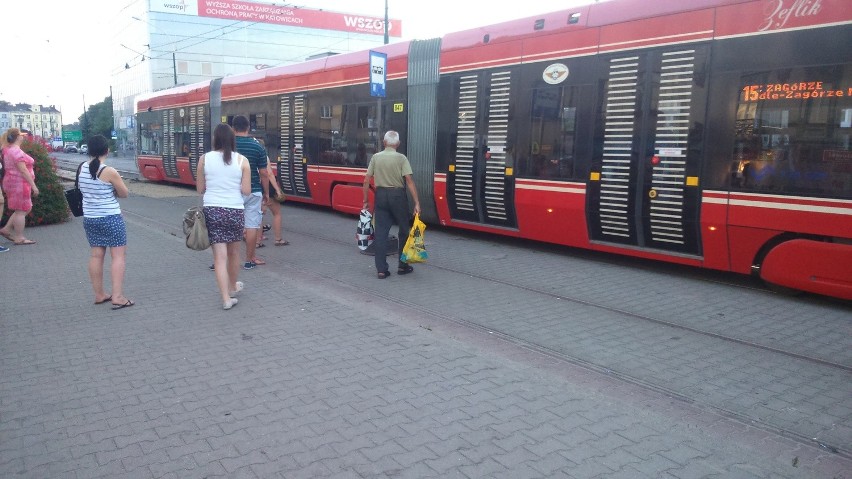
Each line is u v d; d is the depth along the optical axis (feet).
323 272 26.66
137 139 81.51
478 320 19.95
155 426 12.51
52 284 23.91
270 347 17.15
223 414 13.06
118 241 20.71
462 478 10.64
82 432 12.25
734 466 11.19
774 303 22.25
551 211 29.76
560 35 28.86
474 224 34.58
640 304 22.09
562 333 18.76
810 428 12.80
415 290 23.75
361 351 16.89
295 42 224.12
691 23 24.11
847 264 20.53
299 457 11.32
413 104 36.96
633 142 26.18
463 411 13.29
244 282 24.57
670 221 25.21
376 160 25.50
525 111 30.63
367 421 12.77
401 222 25.81
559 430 12.47
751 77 22.57
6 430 12.33
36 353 16.57
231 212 20.45
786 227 21.88
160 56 198.80
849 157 20.39
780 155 21.93
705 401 14.05
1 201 31.86
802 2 21.24
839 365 16.31
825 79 20.81
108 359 16.17
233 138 20.54
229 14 208.54
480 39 32.86
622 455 11.50
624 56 26.30
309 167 46.60
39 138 40.65
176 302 21.50
